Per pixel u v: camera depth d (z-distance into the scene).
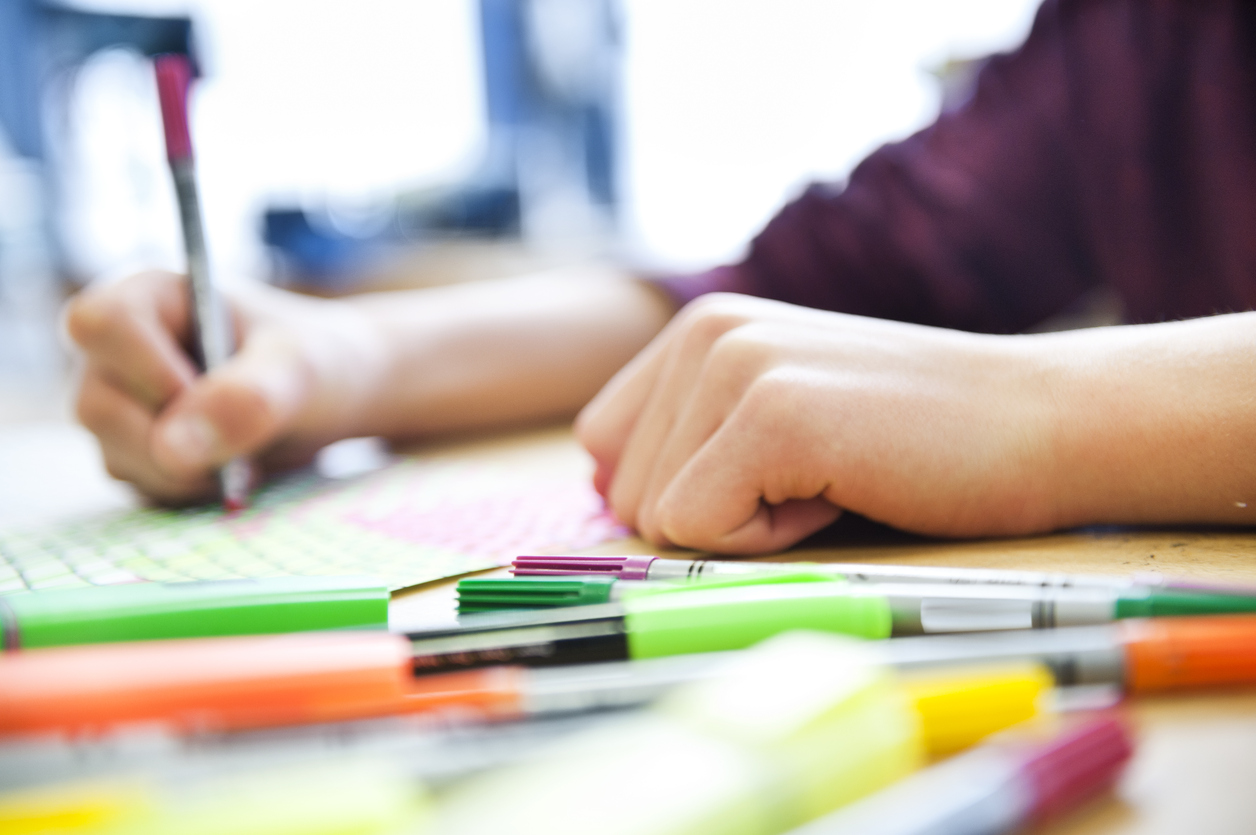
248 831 0.12
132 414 0.52
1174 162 0.59
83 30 1.52
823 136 1.63
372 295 1.37
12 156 1.54
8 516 0.52
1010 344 0.37
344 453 0.67
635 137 1.75
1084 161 0.64
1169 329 0.37
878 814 0.13
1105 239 0.62
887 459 0.32
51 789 0.13
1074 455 0.33
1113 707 0.19
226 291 0.60
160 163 1.58
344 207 1.60
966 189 0.65
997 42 1.37
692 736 0.14
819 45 1.62
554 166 1.70
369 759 0.14
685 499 0.33
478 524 0.41
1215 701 0.19
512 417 0.72
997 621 0.22
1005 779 0.14
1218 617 0.21
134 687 0.16
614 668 0.20
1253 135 0.56
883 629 0.22
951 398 0.34
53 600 0.23
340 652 0.17
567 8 1.67
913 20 1.54
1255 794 0.16
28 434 0.85
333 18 1.60
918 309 0.64
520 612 0.23
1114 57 0.62
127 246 1.57
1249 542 0.32
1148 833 0.15
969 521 0.33
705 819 0.12
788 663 0.15
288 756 0.14
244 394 0.50
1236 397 0.33
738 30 1.68
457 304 0.75
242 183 1.60
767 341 0.36
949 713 0.17
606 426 0.43
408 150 1.64
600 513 0.42
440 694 0.17
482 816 0.12
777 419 0.32
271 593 0.24
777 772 0.13
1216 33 0.58
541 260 1.39
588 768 0.13
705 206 1.72
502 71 1.65
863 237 0.65
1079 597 0.22
